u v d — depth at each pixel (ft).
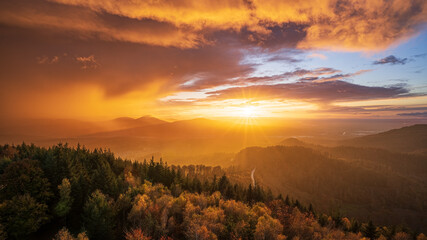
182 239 190.60
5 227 157.69
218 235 192.44
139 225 187.93
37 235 181.37
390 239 302.66
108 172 278.87
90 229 174.09
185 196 278.46
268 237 196.34
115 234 188.65
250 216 230.48
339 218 327.67
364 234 302.66
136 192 258.37
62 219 197.06
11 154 355.97
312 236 234.58
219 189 403.13
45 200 198.39
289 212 306.35
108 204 197.06
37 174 212.02
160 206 219.00
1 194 180.86
